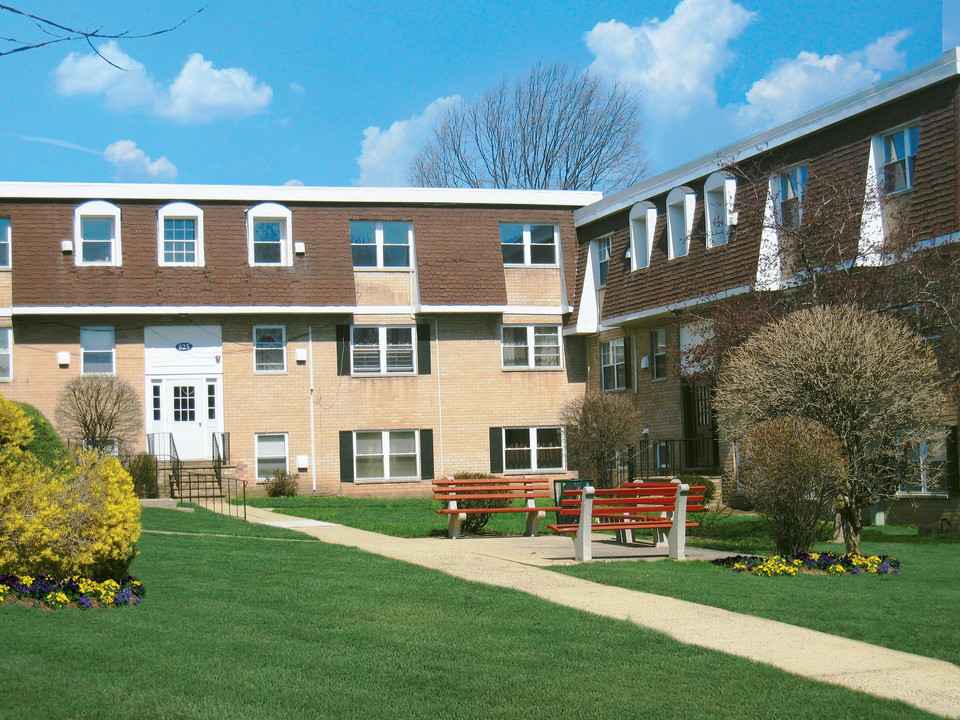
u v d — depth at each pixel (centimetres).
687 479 2353
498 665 781
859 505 1387
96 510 1015
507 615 958
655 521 1444
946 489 1953
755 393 1428
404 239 3188
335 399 3100
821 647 851
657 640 862
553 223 3300
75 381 2683
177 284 2961
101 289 2908
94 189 2956
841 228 1888
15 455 1259
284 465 3064
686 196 2658
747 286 2328
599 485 2723
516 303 3256
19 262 2880
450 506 1750
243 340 3055
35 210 2922
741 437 1434
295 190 3081
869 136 2092
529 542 1639
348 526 1964
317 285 3047
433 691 714
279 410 3061
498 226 3241
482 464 3189
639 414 2772
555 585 1149
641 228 2927
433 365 3183
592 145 5166
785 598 1059
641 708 683
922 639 874
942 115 1931
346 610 970
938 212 1900
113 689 685
